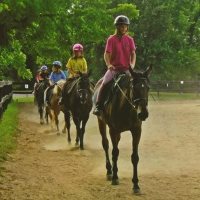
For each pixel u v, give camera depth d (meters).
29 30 28.39
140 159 13.09
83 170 11.67
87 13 31.83
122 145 15.68
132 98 9.34
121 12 36.16
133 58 10.38
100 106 10.67
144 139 16.95
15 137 17.12
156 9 49.19
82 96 14.88
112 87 10.20
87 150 14.75
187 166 12.02
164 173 11.20
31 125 21.77
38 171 11.39
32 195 9.16
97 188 9.84
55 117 18.83
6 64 31.83
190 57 52.69
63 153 14.25
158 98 44.38
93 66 50.00
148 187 9.87
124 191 9.60
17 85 57.38
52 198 8.98
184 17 52.72
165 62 50.97
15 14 22.50
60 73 20.61
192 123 22.23
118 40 10.27
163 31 50.16
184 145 15.43
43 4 25.33
